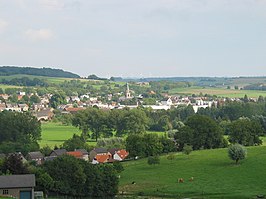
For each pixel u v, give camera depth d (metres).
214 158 176.25
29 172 121.38
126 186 139.62
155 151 191.50
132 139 192.75
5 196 99.38
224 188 130.38
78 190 122.50
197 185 136.00
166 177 150.12
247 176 143.62
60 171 121.88
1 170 121.81
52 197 116.62
